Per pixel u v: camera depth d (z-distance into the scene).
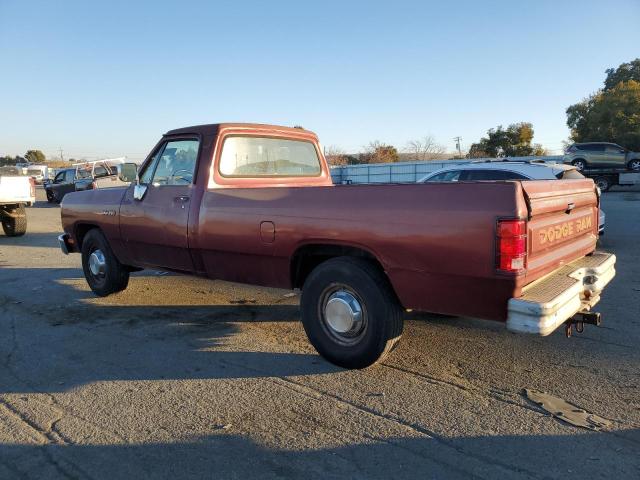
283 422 3.44
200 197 5.04
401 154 56.59
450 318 5.59
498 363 4.36
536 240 3.53
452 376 4.11
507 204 3.27
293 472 2.88
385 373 4.19
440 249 3.51
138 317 5.86
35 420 3.52
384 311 3.92
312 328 4.35
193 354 4.69
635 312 5.71
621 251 9.66
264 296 6.77
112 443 3.22
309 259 4.56
